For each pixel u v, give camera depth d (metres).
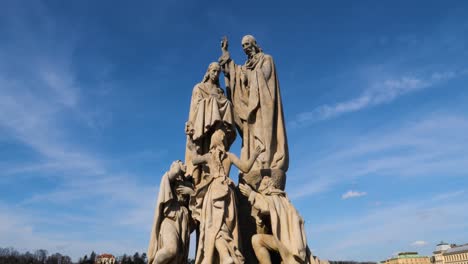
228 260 6.95
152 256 7.61
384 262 106.25
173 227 7.76
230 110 9.01
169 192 7.93
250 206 8.53
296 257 7.21
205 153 8.80
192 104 9.23
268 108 9.00
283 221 7.46
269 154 8.74
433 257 100.31
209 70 9.44
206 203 7.61
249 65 9.65
